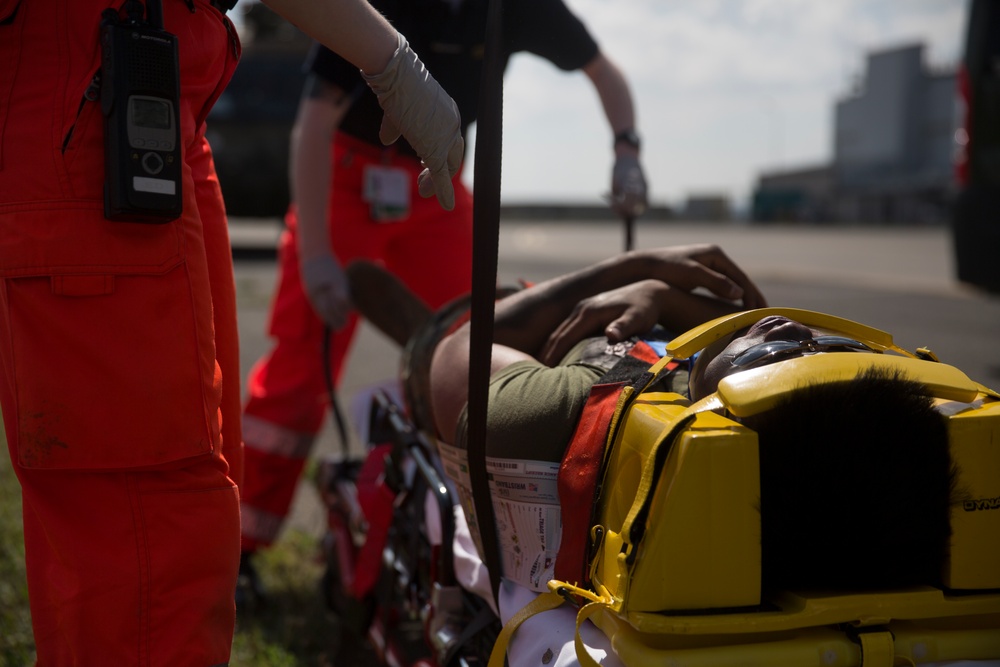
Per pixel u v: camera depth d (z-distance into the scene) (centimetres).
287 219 276
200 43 136
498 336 170
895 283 988
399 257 281
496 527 146
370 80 133
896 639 118
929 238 2472
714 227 3822
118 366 121
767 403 115
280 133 1022
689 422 114
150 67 120
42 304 119
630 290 167
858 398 116
